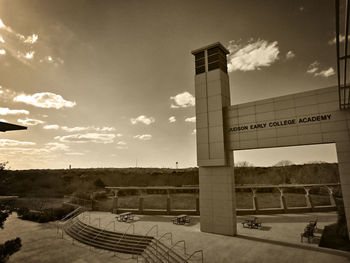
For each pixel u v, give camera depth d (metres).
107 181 63.53
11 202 10.09
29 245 15.78
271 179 66.38
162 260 12.02
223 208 16.08
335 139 12.99
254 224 17.44
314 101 13.95
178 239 14.61
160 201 35.94
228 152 16.83
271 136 15.15
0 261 8.73
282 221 19.52
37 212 25.25
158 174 70.81
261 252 12.10
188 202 34.72
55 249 14.93
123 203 33.81
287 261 10.84
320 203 32.56
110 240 15.66
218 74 17.67
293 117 14.51
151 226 18.23
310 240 14.05
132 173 71.75
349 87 9.90
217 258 11.30
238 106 16.78
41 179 59.84
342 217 14.91
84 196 30.84
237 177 69.19
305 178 64.06
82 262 12.70
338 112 13.14
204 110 17.95
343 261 10.70
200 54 19.02
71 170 77.00
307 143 13.81
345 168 12.45
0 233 19.02
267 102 15.61
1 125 9.94
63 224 21.75
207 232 16.36
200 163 17.47
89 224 18.80
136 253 13.95
